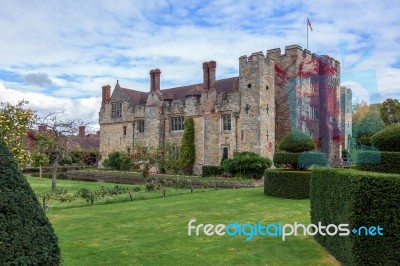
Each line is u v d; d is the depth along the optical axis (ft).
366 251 19.08
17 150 44.16
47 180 94.73
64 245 26.40
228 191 60.29
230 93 109.50
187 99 121.39
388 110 111.96
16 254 14.34
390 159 22.99
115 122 149.89
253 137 103.40
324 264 21.88
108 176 118.93
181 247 25.80
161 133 129.59
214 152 112.68
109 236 29.17
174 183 71.41
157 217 37.09
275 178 51.98
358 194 19.30
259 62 103.50
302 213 38.75
